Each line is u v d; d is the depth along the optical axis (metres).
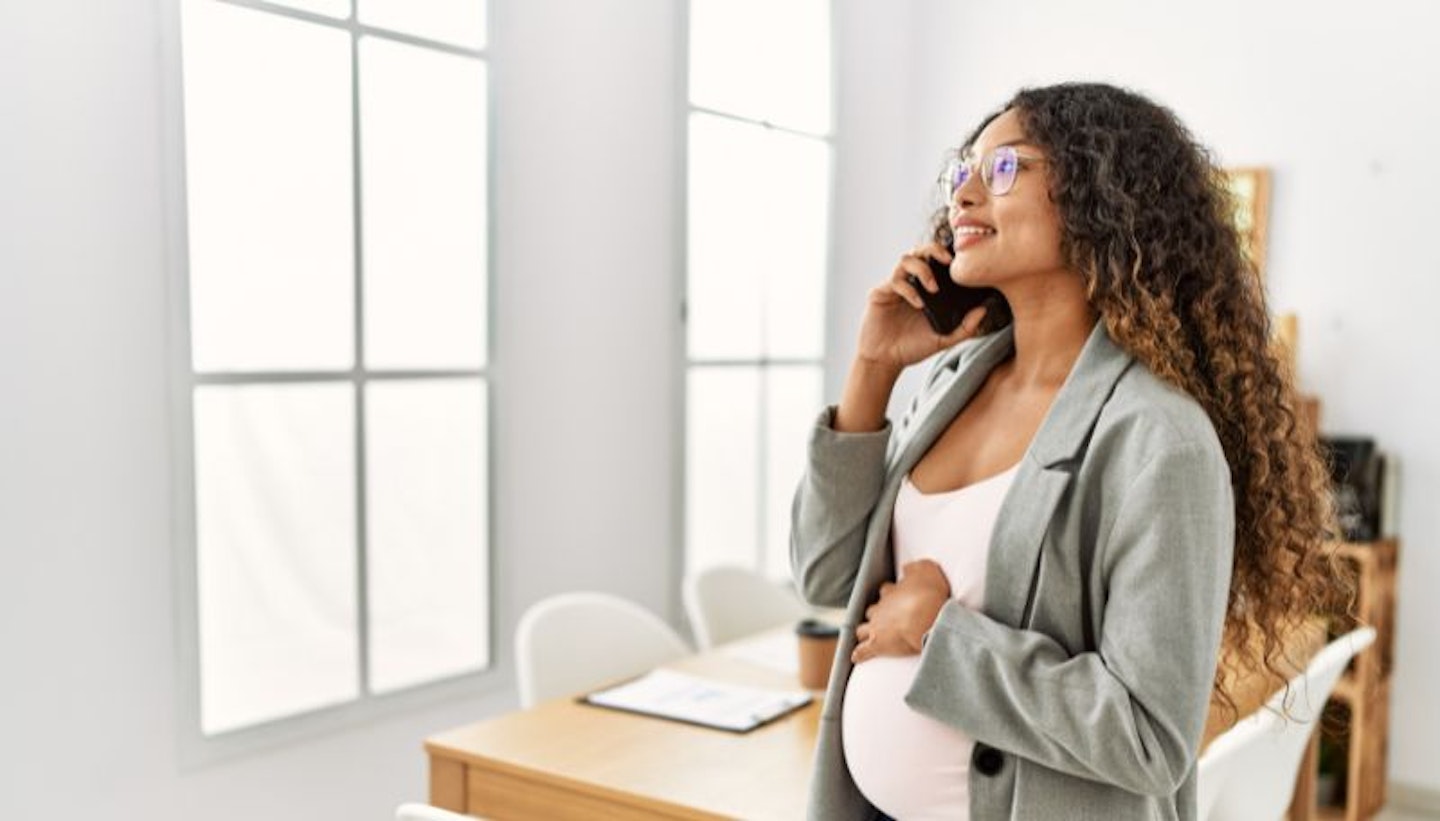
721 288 3.94
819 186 4.31
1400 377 3.80
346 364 2.82
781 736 2.12
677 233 3.71
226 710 2.66
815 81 4.26
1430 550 3.77
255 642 2.70
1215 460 1.13
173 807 2.55
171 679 2.53
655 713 2.23
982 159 1.26
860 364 1.41
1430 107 3.71
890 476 1.39
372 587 2.92
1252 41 3.99
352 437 2.85
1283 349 1.29
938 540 1.31
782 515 4.28
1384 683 3.75
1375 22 3.78
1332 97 3.86
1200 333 1.24
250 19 2.58
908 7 4.66
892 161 4.64
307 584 2.79
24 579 2.29
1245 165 4.02
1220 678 1.38
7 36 2.21
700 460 3.93
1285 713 1.42
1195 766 1.29
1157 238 1.21
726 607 3.16
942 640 1.22
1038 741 1.16
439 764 2.08
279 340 2.69
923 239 1.48
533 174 3.23
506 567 3.24
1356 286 3.85
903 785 1.29
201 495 2.58
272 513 2.71
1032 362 1.31
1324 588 1.31
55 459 2.32
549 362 3.32
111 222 2.38
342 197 2.79
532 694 2.48
